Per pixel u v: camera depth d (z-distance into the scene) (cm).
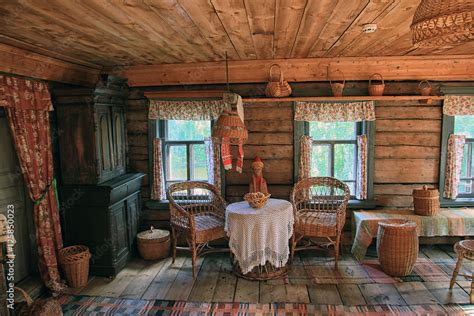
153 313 313
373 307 315
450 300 325
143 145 467
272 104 453
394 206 458
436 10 159
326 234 390
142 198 473
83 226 383
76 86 425
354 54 398
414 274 377
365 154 446
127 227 424
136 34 281
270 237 360
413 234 366
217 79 448
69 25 251
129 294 347
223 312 312
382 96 424
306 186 441
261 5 214
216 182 458
